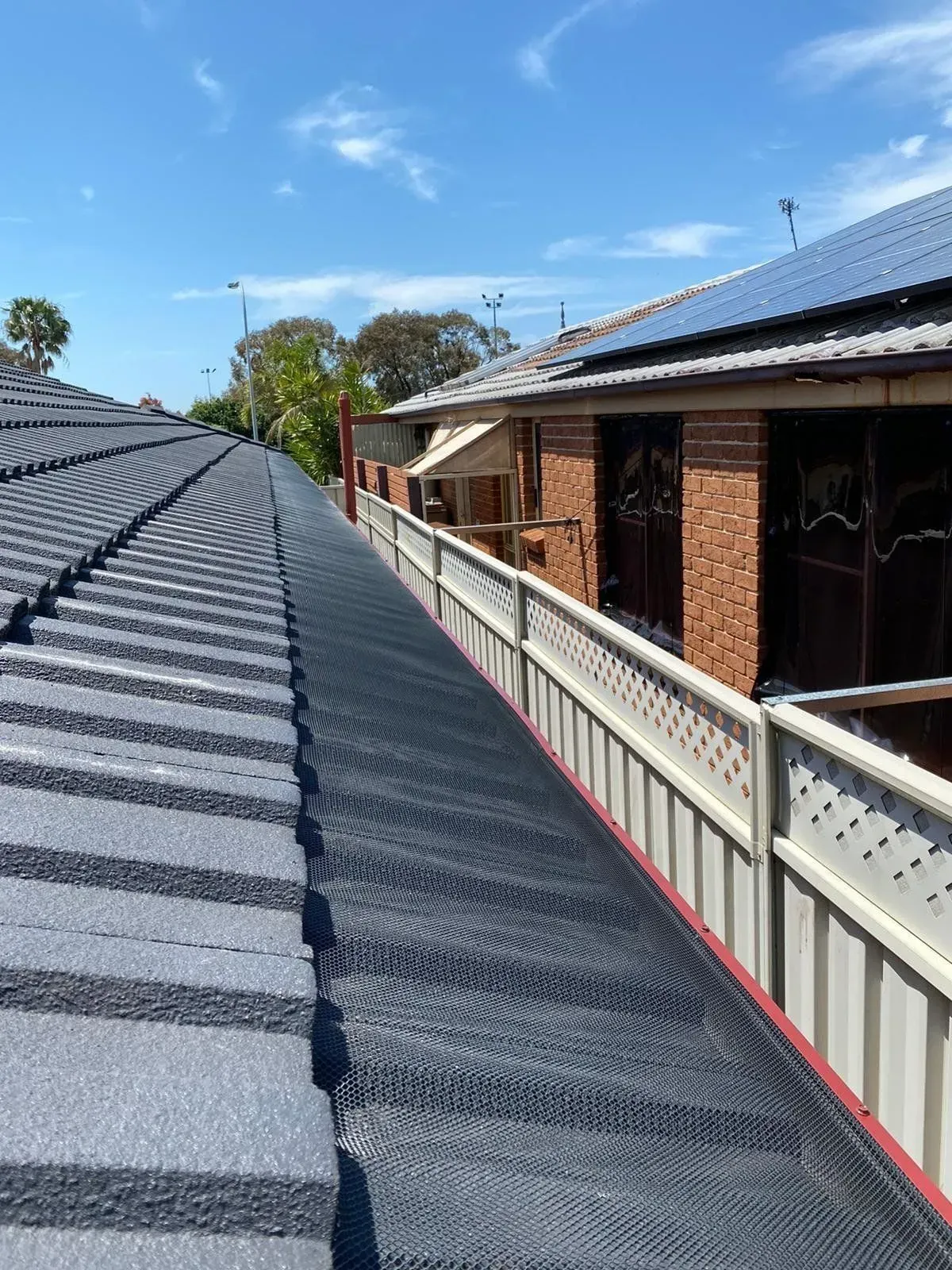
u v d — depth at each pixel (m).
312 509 10.88
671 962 2.57
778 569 6.19
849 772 3.09
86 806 1.99
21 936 1.53
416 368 67.38
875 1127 2.07
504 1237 1.37
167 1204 1.15
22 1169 1.12
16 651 2.59
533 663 7.14
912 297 4.90
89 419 10.49
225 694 2.78
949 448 4.70
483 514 14.92
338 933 2.07
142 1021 1.45
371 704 3.83
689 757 4.45
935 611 4.92
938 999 2.77
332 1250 1.19
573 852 3.11
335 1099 1.54
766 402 5.73
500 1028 1.95
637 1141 1.77
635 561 8.54
